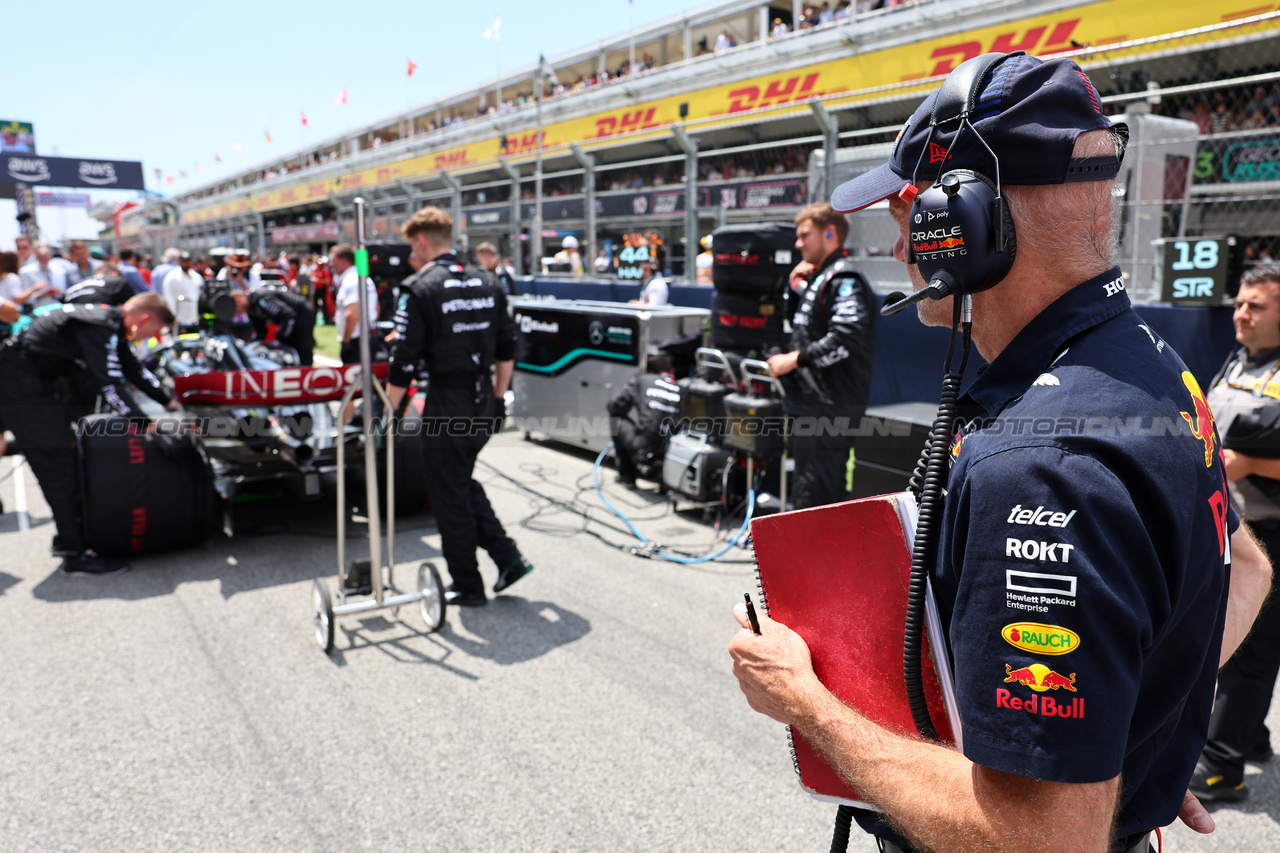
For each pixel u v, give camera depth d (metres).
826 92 10.22
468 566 3.72
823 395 4.04
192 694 2.98
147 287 13.02
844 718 0.88
